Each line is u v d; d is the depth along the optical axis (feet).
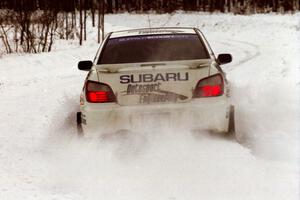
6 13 154.20
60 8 169.68
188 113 32.37
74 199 25.94
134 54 37.83
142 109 32.30
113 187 27.53
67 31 162.30
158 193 26.27
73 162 32.53
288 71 68.49
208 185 26.99
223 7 320.50
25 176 30.27
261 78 64.95
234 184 26.94
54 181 29.14
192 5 341.62
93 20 205.46
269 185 26.53
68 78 81.76
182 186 27.07
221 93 32.91
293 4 289.94
